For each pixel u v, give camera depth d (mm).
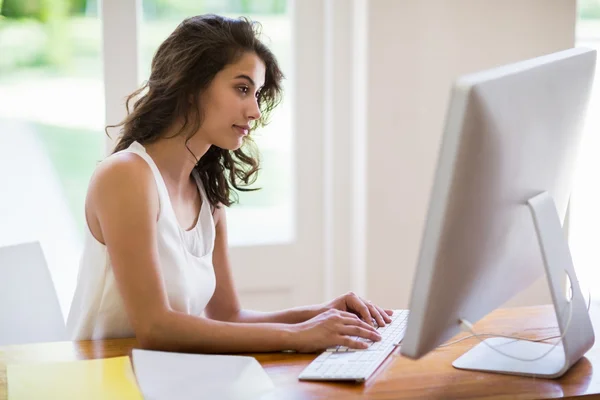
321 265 2824
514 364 1276
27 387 1158
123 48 2445
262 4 2645
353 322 1389
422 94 2588
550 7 2639
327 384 1193
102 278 1568
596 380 1228
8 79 2381
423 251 1038
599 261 2771
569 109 1246
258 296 2760
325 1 2684
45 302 1761
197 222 1690
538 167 1198
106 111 2453
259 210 2754
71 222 2490
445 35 2572
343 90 2697
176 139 1581
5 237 2436
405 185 2623
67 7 2393
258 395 1134
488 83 1002
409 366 1280
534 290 2709
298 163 2750
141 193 1450
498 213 1115
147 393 1124
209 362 1251
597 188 2758
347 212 2764
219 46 1518
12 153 2412
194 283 1600
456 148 988
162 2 2504
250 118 1563
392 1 2514
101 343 1434
